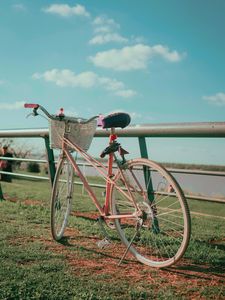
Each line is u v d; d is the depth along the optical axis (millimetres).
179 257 2092
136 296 1763
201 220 3803
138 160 2244
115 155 2379
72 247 2518
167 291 1819
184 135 2807
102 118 2357
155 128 2975
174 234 3027
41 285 1799
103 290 1799
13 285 1776
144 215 2197
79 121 2645
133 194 2281
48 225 3150
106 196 2447
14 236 2740
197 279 2025
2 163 8367
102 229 2465
